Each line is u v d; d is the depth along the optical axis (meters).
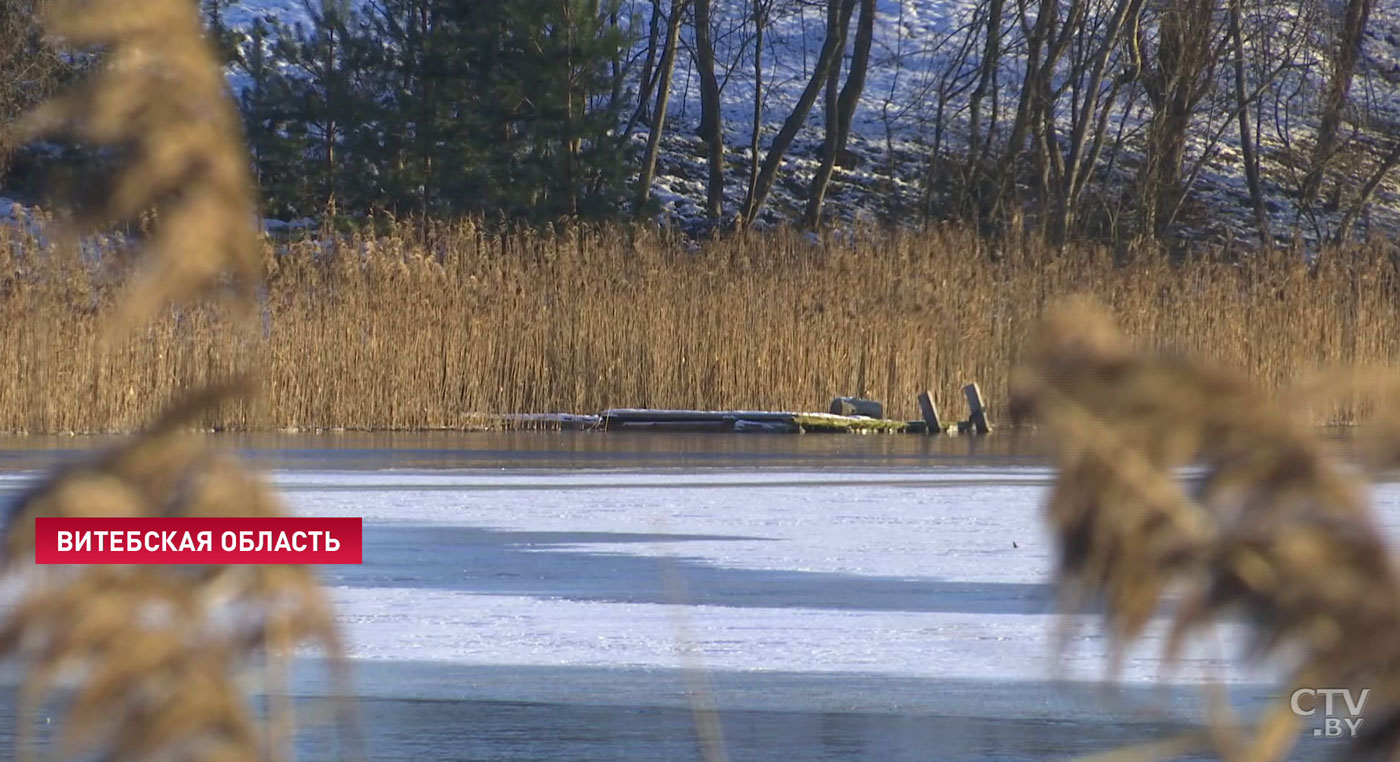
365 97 127.62
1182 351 2.97
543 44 123.62
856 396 84.50
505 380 81.38
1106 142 166.62
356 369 78.25
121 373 71.62
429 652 23.09
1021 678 21.31
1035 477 51.28
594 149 124.69
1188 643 2.88
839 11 145.62
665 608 26.52
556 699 20.36
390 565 31.19
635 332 82.81
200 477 3.16
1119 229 145.62
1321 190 170.88
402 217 122.94
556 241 87.62
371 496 43.62
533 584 28.88
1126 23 135.12
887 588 28.41
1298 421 2.92
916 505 42.56
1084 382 2.94
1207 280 87.81
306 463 55.19
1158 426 2.90
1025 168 151.50
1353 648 2.79
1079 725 18.77
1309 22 143.38
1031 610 26.05
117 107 2.96
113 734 2.97
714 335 83.38
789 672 22.00
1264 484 2.87
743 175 164.00
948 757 17.33
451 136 124.44
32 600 3.00
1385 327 87.38
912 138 171.75
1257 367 85.50
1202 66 137.38
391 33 128.00
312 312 77.50
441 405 80.00
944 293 85.50
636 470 53.66
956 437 78.25
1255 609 2.85
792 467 55.84
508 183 123.00
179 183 3.01
